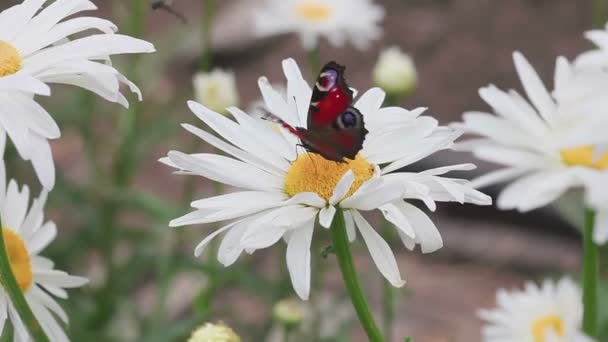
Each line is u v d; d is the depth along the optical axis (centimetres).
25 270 71
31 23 68
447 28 173
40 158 64
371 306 127
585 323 66
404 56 97
